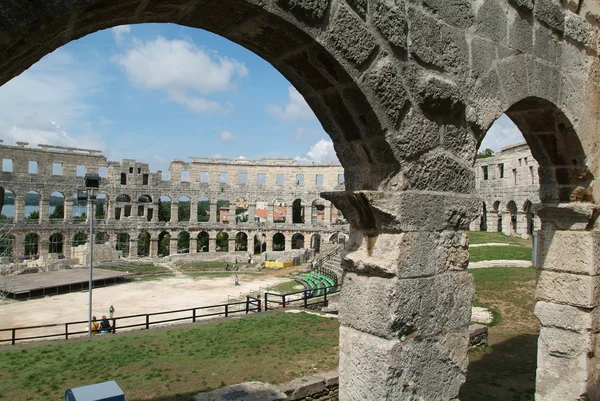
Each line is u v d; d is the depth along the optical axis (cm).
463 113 579
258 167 8138
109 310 3419
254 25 461
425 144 536
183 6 435
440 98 536
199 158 7919
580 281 835
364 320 534
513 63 655
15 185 6444
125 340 1753
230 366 1373
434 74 545
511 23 657
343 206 568
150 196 7600
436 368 542
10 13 312
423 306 529
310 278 4353
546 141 848
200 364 1405
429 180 542
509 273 2559
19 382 1320
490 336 1614
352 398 544
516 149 5344
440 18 557
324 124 581
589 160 828
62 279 4628
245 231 8012
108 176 7294
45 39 362
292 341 1602
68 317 3291
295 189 8112
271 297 3725
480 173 6438
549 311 874
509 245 3909
